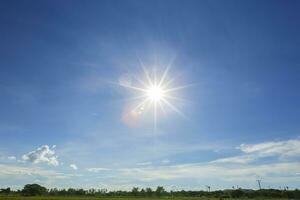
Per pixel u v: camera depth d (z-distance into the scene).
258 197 196.38
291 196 192.38
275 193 199.25
